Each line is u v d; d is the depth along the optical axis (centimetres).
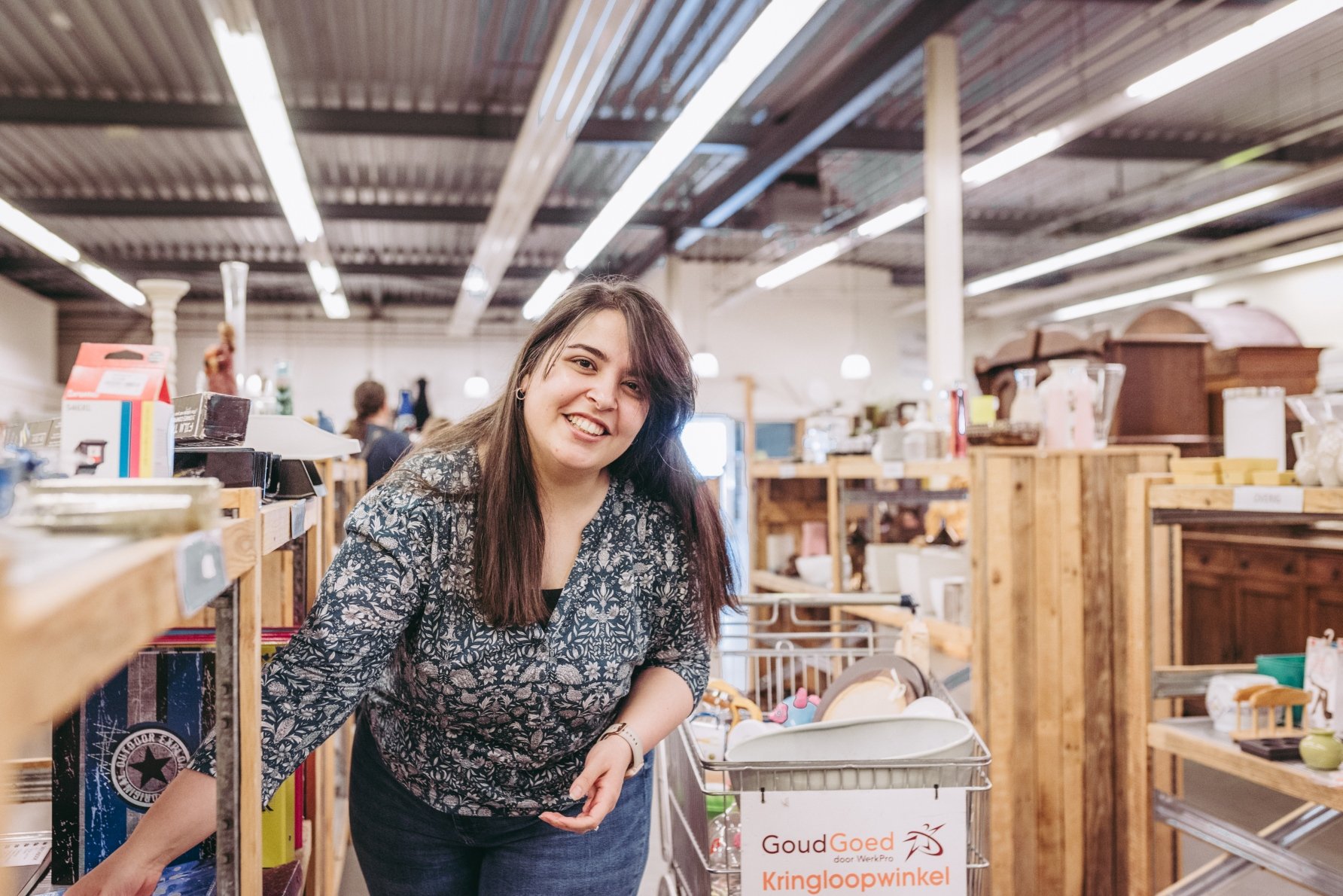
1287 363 480
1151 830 245
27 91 819
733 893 180
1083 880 309
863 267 1642
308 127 852
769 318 1612
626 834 161
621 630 153
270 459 151
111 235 1366
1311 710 230
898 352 1653
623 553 157
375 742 161
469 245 1494
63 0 662
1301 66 841
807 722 245
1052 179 1185
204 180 1116
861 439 491
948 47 749
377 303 1928
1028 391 361
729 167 1077
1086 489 314
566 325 146
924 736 181
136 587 59
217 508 78
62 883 146
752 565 560
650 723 155
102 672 52
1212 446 453
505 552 142
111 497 73
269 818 163
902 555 403
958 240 745
